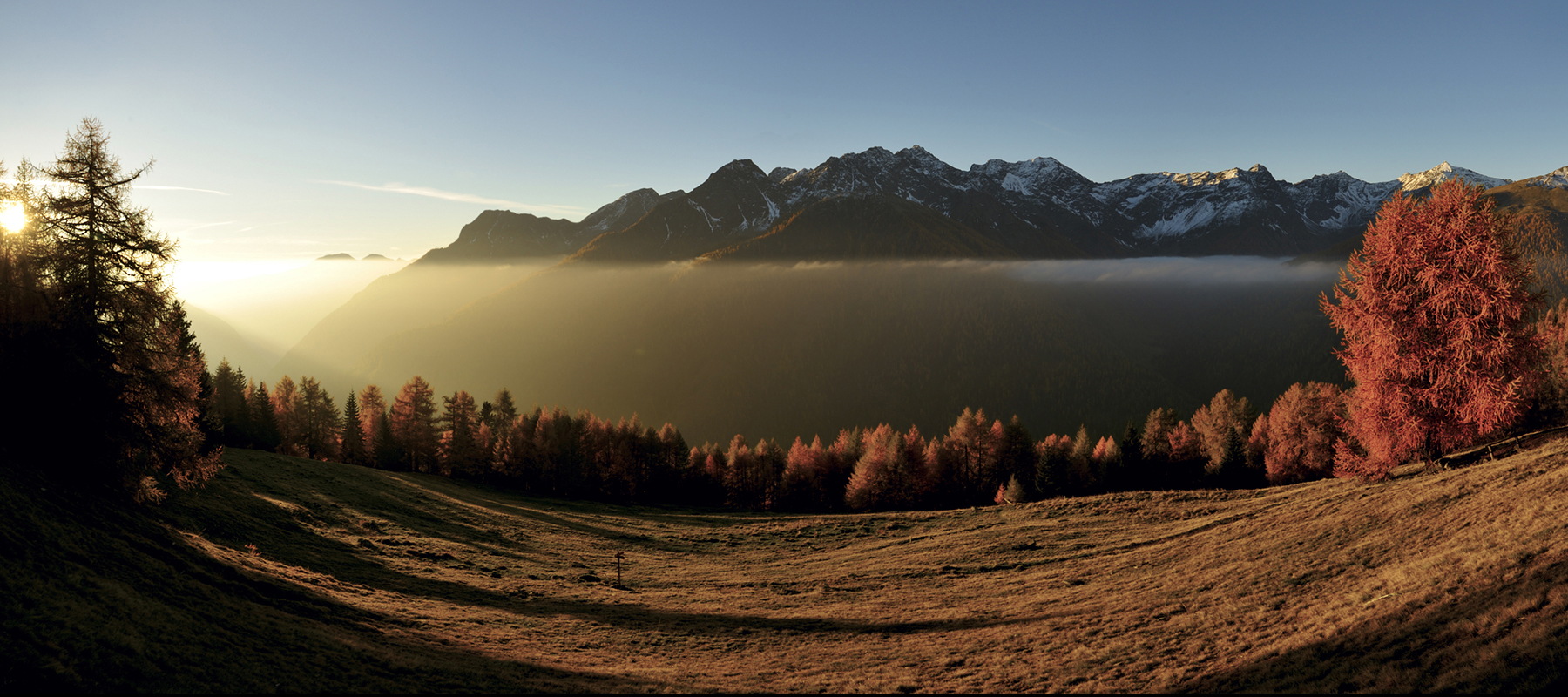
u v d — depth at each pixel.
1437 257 31.42
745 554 55.22
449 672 19.97
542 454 100.38
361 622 24.38
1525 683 11.51
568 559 49.44
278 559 32.69
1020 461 96.81
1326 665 15.42
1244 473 85.19
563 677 21.28
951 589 36.22
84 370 26.20
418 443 98.88
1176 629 21.73
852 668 22.95
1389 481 35.34
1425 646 14.76
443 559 42.56
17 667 13.13
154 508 31.72
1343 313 35.25
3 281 25.62
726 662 24.50
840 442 111.94
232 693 15.04
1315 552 26.56
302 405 100.94
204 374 58.28
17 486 22.14
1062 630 24.41
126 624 16.72
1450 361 31.23
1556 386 43.72
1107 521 52.62
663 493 105.38
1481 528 21.62
